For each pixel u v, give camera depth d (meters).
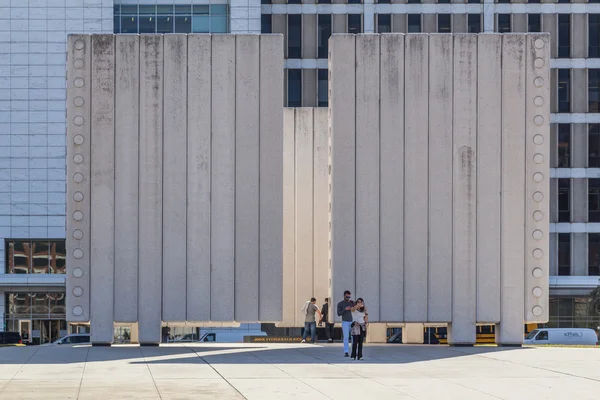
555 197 89.31
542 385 23.77
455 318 37.97
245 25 86.88
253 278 37.84
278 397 21.08
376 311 37.75
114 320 37.66
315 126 46.12
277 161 38.00
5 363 30.11
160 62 37.91
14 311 87.50
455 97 38.19
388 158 38.00
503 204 38.16
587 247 89.12
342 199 37.94
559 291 87.81
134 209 37.72
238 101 38.00
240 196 37.91
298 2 90.62
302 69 90.44
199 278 37.75
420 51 38.19
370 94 38.03
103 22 87.25
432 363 30.11
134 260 37.69
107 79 37.78
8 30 87.44
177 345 39.62
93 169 37.72
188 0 87.19
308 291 45.50
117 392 21.97
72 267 37.59
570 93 89.88
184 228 37.78
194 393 21.81
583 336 64.44
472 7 90.44
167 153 37.78
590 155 89.81
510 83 38.28
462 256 38.00
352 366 28.91
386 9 90.62
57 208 87.50
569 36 90.19
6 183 87.25
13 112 87.50
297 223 45.75
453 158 38.09
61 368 28.23
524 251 38.19
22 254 87.56
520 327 37.97
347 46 38.09
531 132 38.28
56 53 87.69
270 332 81.88
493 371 27.41
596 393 22.09
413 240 37.97
